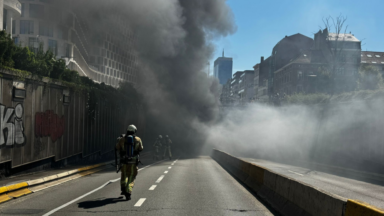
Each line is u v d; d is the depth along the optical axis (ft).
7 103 37.78
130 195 27.99
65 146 57.21
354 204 14.47
